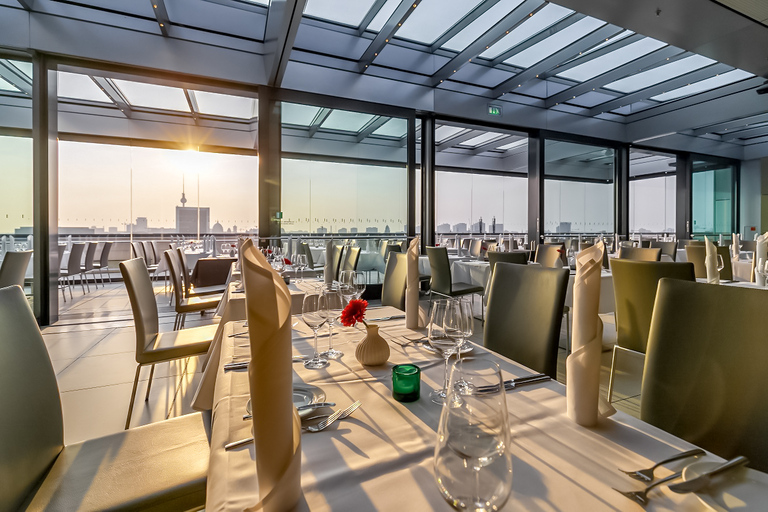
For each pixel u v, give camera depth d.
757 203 9.32
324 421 0.73
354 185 5.49
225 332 1.43
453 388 0.48
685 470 0.56
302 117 5.15
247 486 0.55
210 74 4.52
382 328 1.49
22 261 2.57
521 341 1.45
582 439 0.68
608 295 3.00
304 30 4.94
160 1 3.68
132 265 2.09
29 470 0.89
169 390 2.45
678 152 8.58
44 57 3.95
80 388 2.46
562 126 6.89
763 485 0.53
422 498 0.52
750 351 0.86
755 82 6.02
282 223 5.08
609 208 7.73
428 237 6.10
